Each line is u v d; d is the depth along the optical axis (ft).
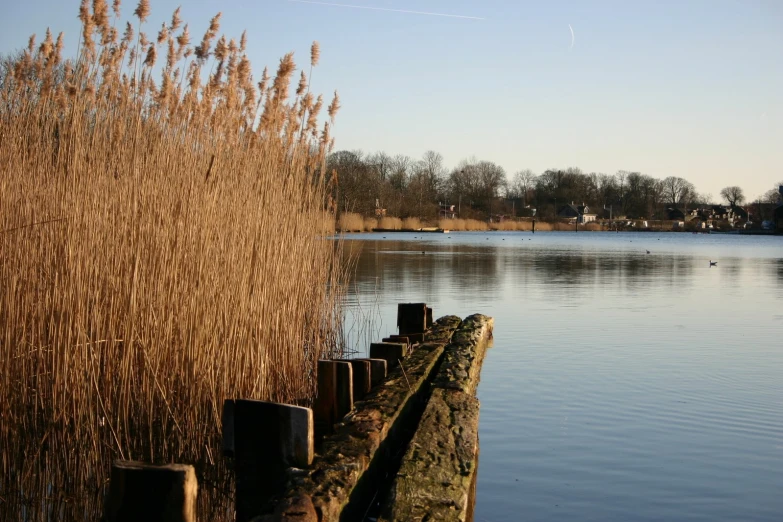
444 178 316.40
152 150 19.30
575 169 380.37
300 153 24.54
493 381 26.58
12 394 17.11
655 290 60.18
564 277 71.87
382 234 199.72
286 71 22.09
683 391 25.12
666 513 15.56
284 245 22.18
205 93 20.71
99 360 17.26
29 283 17.66
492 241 168.86
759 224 355.77
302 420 13.62
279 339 21.22
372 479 14.87
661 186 396.16
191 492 10.43
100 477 16.38
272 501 12.37
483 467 17.98
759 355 31.48
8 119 18.92
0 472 16.51
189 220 18.48
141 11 19.22
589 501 16.08
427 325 34.45
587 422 21.63
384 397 18.89
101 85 19.06
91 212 17.88
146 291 17.84
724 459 18.69
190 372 17.62
